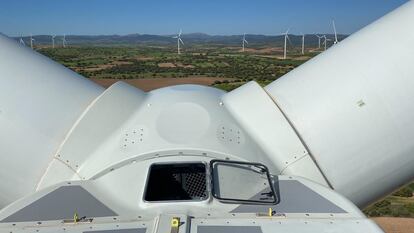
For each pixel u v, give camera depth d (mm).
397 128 4082
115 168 3820
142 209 3406
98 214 3322
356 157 4164
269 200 3523
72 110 4309
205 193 3539
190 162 3725
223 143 3980
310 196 3580
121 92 4461
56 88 4379
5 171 4090
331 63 4453
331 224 3172
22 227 3148
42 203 3441
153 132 4043
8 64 4324
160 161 3734
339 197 3561
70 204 3439
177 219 3082
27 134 4098
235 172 3713
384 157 4145
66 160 3998
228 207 3436
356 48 4395
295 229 3092
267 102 4410
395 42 4188
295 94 4465
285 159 4164
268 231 3059
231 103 4574
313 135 4227
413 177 4418
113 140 4102
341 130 4176
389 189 4418
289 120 4328
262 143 4246
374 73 4156
